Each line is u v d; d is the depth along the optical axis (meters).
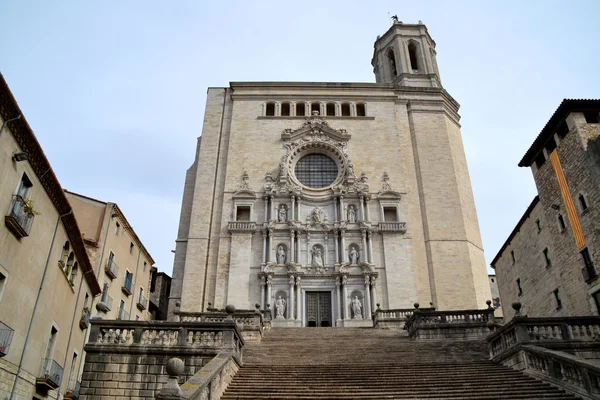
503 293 43.25
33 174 20.47
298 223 44.75
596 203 28.19
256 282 42.53
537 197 35.09
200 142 51.25
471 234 47.62
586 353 18.33
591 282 28.77
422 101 53.78
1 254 18.05
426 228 46.69
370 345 23.53
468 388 15.70
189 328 18.92
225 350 18.14
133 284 43.62
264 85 53.34
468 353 21.33
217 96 53.31
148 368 18.19
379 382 16.44
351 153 49.44
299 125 51.25
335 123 51.44
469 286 43.97
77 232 25.45
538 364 16.83
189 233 45.38
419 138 51.59
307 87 53.56
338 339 26.55
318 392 15.38
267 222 44.50
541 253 35.16
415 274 43.81
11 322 19.22
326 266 43.06
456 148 52.84
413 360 20.14
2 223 18.02
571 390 15.00
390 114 52.00
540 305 35.66
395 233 44.75
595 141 28.23
